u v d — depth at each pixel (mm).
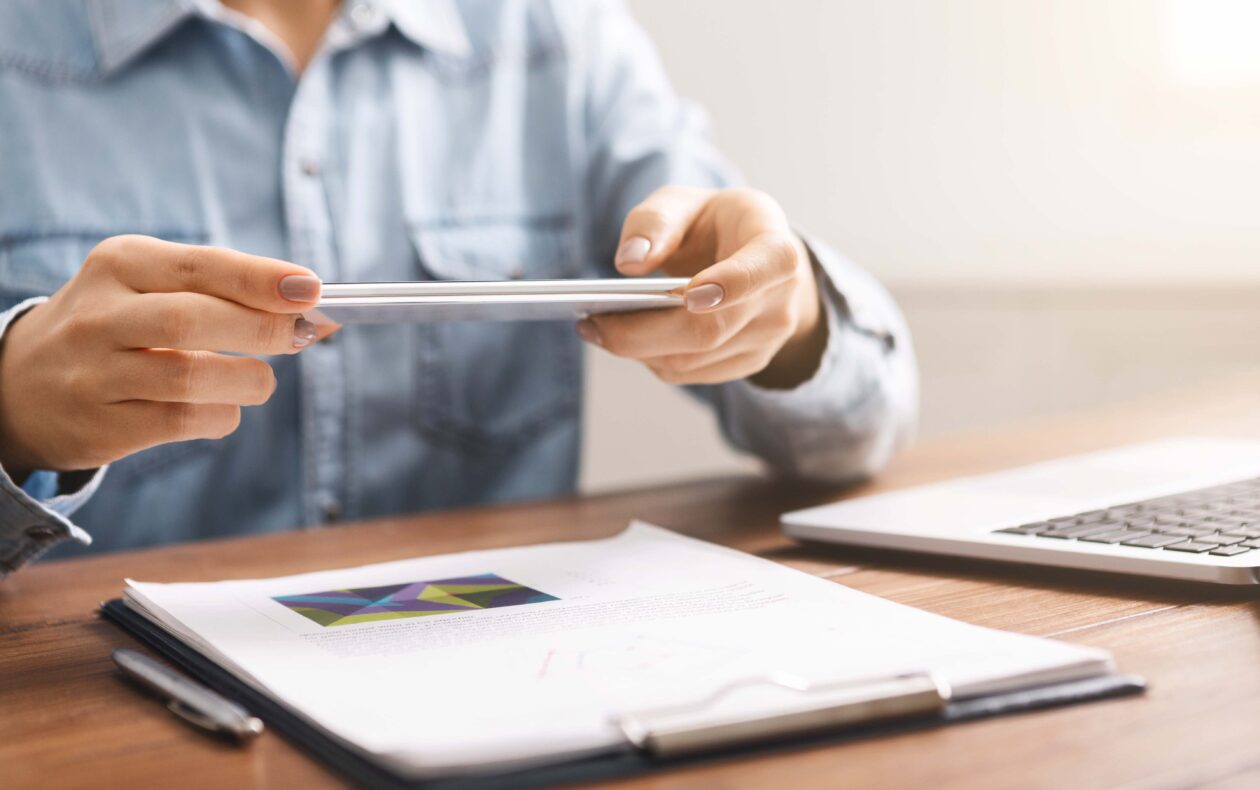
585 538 658
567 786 295
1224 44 1764
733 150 1784
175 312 469
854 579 526
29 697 393
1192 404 1181
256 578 575
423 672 361
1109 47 1822
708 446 1812
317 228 1028
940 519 585
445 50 1109
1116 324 1853
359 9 1047
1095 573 517
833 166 1839
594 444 1724
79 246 963
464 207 1102
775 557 584
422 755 291
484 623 422
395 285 462
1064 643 380
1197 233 1817
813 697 329
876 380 778
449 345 1069
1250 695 352
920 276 1878
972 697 343
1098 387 1867
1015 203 1879
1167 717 334
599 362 1710
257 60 1025
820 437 788
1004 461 883
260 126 1026
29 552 539
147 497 972
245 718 341
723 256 631
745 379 754
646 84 1194
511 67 1143
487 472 1099
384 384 1041
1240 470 692
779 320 623
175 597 476
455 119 1116
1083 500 613
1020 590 494
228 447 994
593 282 496
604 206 1163
